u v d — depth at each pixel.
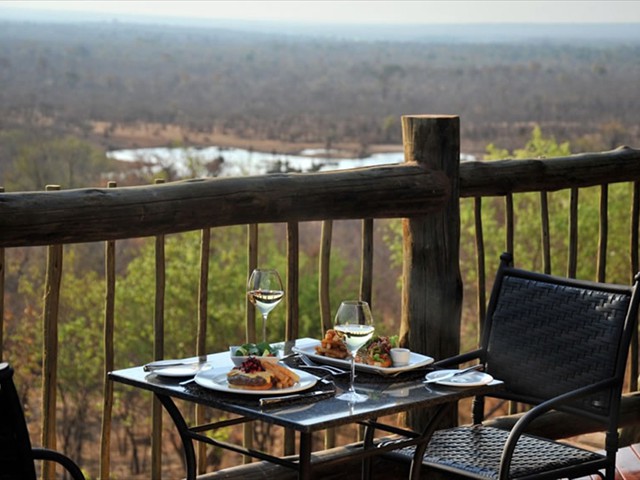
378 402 2.21
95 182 32.31
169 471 29.72
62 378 25.27
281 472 3.20
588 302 2.91
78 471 2.21
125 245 27.92
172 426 27.06
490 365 3.13
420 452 2.51
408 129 3.65
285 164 33.47
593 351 2.86
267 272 2.56
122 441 29.28
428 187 3.57
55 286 2.93
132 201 2.91
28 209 2.72
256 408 2.14
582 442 5.86
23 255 26.38
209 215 3.08
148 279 24.36
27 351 26.09
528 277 3.11
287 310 3.45
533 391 3.02
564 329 2.96
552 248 25.12
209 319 24.33
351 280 27.95
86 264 27.50
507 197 4.04
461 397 2.33
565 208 24.88
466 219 24.80
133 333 24.31
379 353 2.51
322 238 3.54
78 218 2.80
